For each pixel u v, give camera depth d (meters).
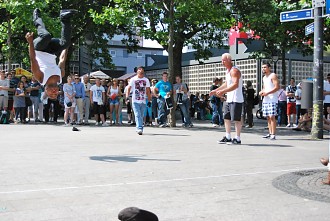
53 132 13.08
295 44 20.42
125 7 15.80
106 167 7.05
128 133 12.99
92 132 13.23
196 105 24.52
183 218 4.31
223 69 32.38
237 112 10.37
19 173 6.49
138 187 5.64
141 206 4.73
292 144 10.57
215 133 13.28
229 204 4.85
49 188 5.52
